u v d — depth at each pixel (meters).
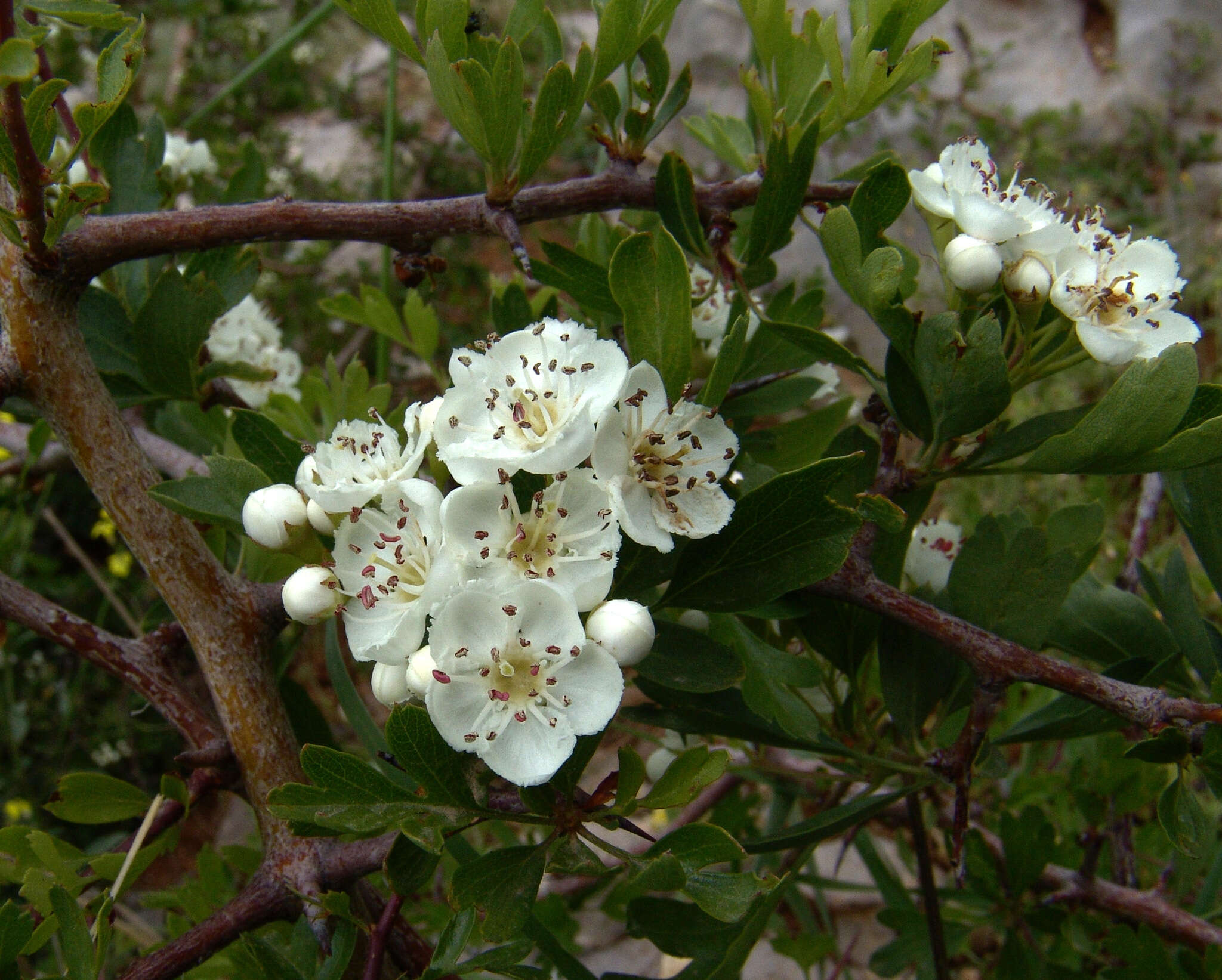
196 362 0.14
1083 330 0.10
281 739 0.12
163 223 0.12
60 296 0.11
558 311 0.16
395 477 0.10
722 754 0.09
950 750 0.11
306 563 0.11
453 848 0.13
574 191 0.13
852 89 0.12
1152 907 0.16
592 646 0.09
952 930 0.16
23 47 0.08
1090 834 0.16
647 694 0.12
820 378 0.15
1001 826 0.16
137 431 0.17
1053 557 0.12
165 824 0.11
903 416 0.11
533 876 0.09
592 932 0.23
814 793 0.18
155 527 0.12
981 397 0.10
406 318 0.17
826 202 0.13
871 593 0.11
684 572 0.10
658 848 0.09
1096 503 0.14
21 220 0.11
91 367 0.12
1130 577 0.16
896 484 0.11
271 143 0.38
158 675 0.13
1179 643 0.12
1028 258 0.11
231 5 0.38
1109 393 0.09
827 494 0.10
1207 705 0.10
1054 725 0.12
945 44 0.12
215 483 0.11
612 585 0.10
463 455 0.09
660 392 0.10
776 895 0.10
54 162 0.15
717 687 0.10
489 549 0.09
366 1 0.11
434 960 0.09
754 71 0.13
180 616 0.12
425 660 0.09
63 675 0.33
